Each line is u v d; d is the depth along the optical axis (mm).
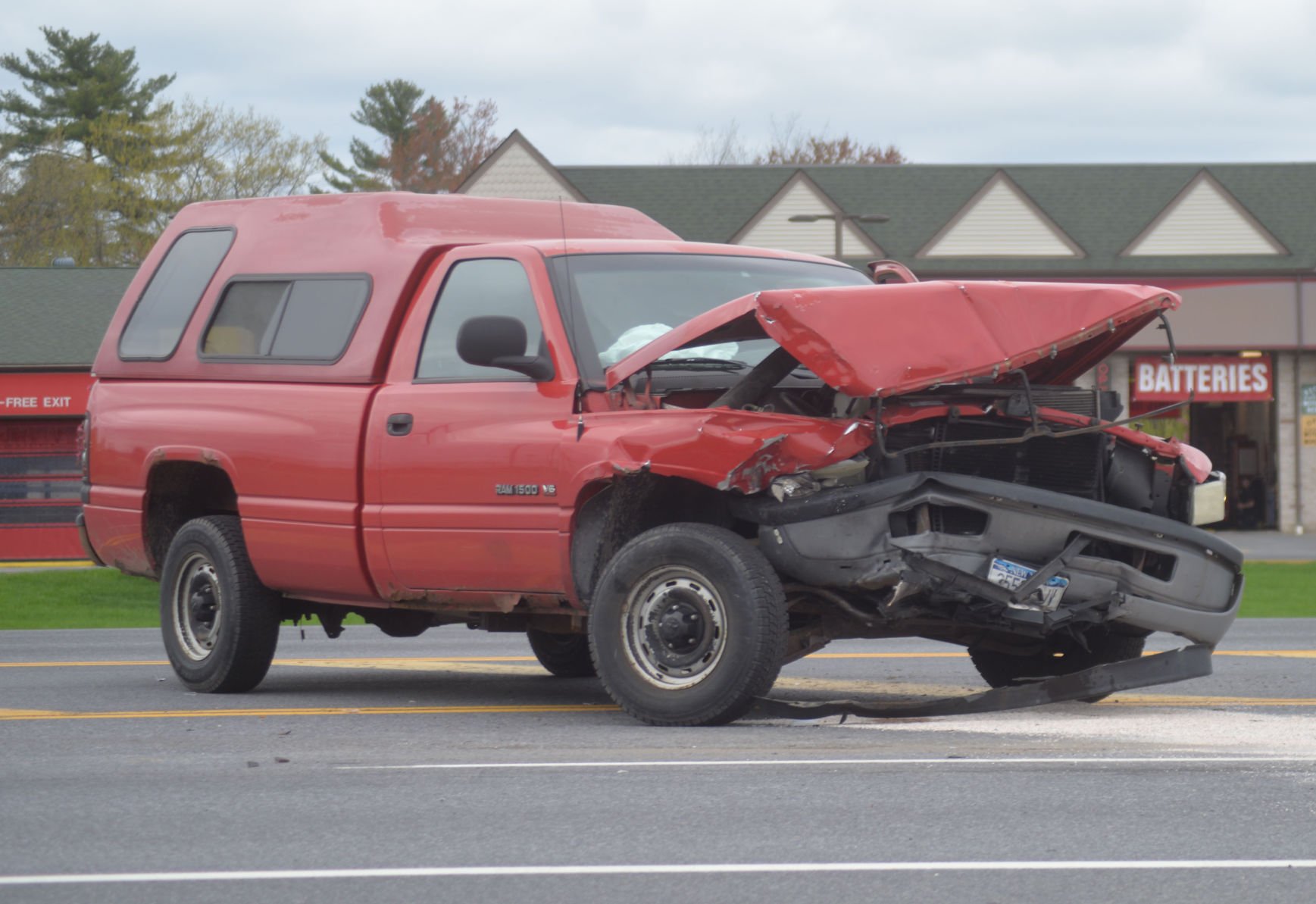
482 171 57281
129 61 97500
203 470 13062
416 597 11391
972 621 9953
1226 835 6855
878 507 9570
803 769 8359
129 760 9016
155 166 82125
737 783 8016
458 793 7891
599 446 10109
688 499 10516
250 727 10406
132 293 13727
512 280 11086
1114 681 9945
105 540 13609
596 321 10719
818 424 9688
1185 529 9930
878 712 10086
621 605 10086
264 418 12102
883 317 9586
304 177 83938
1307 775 8133
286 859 6617
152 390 13133
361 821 7297
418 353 11406
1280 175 58219
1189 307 51906
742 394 10125
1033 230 56094
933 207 57875
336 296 12023
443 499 10953
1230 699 11500
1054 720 10195
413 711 11227
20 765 8867
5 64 96062
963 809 7375
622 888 6121
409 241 11961
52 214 81062
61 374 42969
